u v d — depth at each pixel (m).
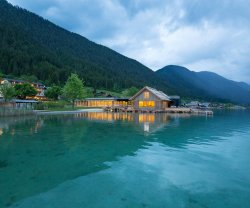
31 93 79.69
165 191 8.26
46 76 165.75
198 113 56.06
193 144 16.56
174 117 42.34
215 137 19.83
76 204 7.21
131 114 49.91
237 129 25.92
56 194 7.86
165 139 18.36
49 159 12.00
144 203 7.38
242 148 15.27
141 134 20.77
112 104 80.50
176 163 11.69
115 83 184.50
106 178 9.45
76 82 65.94
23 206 7.02
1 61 159.62
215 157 12.93
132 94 97.38
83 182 8.98
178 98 78.19
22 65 169.25
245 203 7.43
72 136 19.11
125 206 7.14
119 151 14.07
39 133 20.45
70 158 12.26
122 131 22.47
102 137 18.94
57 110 54.53
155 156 13.04
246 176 9.85
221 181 9.27
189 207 7.15
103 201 7.44
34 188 8.33
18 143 15.90
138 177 9.65
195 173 10.22
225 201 7.54
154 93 59.19
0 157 12.24
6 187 8.36
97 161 11.85
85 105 83.81
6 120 31.83
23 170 10.19
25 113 38.22
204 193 8.19
